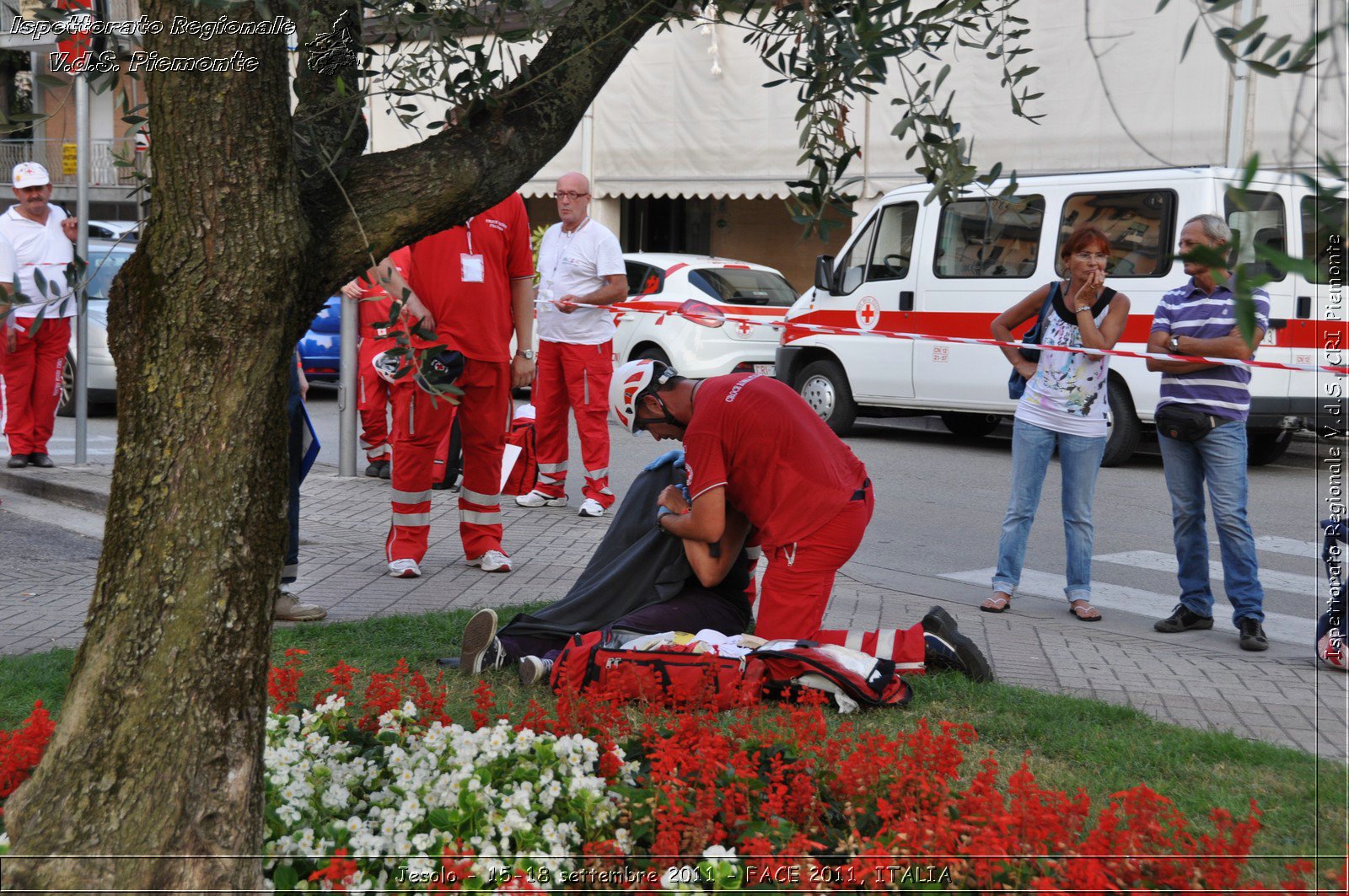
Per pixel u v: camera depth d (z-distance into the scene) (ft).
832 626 28.12
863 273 62.59
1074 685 23.44
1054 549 39.42
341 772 14.74
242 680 11.98
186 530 11.80
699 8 15.24
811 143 15.71
